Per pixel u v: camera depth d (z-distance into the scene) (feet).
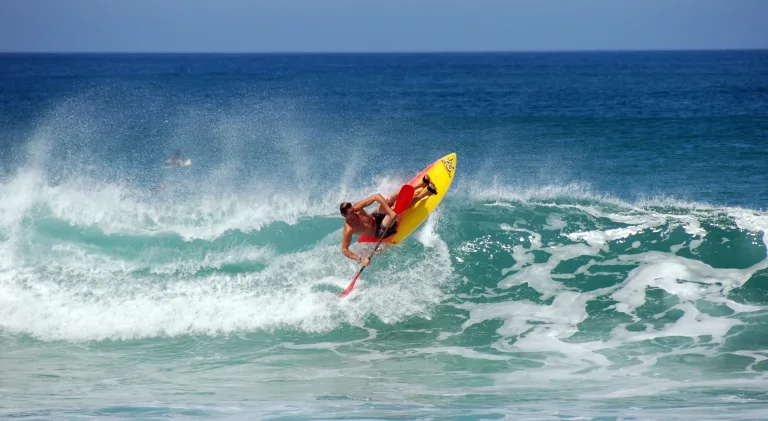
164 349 22.63
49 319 24.36
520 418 14.38
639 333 22.74
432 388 18.40
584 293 26.12
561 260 28.60
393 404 16.34
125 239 29.53
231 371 20.51
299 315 24.80
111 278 26.91
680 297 25.26
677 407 15.47
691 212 31.99
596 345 21.97
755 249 28.30
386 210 26.81
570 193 36.35
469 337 23.25
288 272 27.35
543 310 25.07
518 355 21.47
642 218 31.53
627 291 26.00
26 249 28.45
